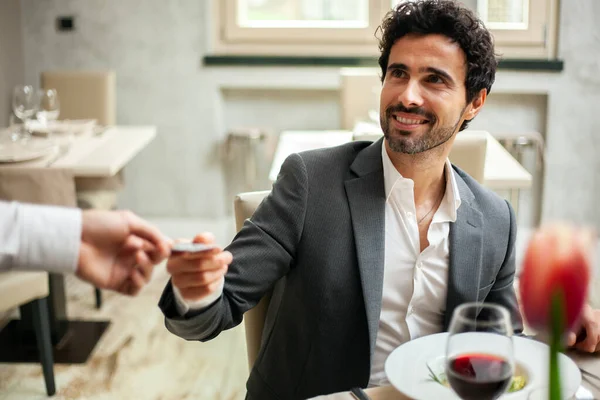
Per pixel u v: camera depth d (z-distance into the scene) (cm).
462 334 95
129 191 452
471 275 138
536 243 61
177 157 446
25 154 275
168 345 295
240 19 433
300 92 442
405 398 110
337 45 430
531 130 432
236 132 436
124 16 429
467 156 213
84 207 326
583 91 415
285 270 138
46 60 435
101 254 90
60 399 253
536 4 413
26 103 312
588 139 421
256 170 454
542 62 411
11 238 78
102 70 435
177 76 435
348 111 366
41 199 265
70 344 292
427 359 116
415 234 138
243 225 147
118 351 289
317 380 137
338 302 135
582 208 429
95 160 278
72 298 338
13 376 268
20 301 238
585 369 121
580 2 406
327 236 136
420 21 131
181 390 262
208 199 452
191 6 426
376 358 139
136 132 338
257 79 432
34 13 429
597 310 130
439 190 142
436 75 132
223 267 113
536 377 112
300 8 431
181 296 115
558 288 60
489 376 93
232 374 274
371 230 135
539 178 435
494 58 137
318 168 140
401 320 140
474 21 132
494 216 144
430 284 139
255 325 154
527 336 138
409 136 133
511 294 149
